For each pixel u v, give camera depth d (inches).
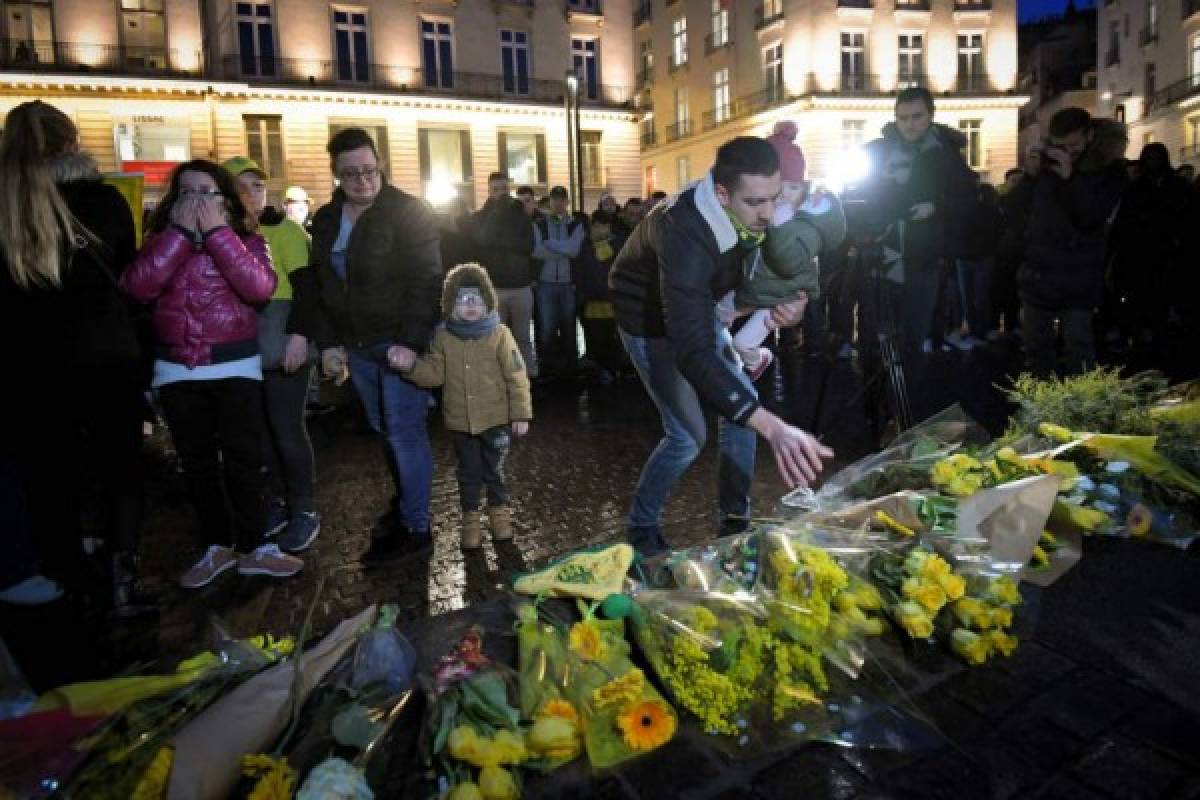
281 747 70.6
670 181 1685.5
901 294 190.5
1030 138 2223.2
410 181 1206.3
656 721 76.6
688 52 1584.6
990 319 398.6
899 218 184.5
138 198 196.7
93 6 994.1
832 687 84.6
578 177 803.4
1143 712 80.8
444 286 152.0
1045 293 181.8
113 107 1002.7
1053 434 126.8
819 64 1310.3
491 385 152.7
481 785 69.9
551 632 87.1
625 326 127.9
